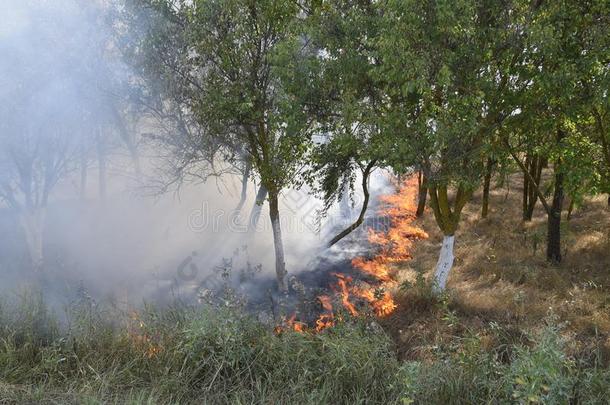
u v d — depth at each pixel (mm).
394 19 9758
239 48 12273
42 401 5844
